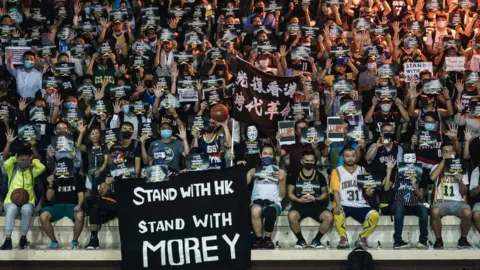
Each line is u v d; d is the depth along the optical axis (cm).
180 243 1143
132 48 1481
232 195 1151
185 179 1153
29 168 1215
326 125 1333
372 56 1414
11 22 1599
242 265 1140
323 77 1406
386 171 1211
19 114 1371
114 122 1327
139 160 1234
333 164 1248
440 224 1177
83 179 1214
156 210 1148
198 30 1542
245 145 1258
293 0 1622
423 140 1225
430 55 1542
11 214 1185
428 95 1327
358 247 1152
